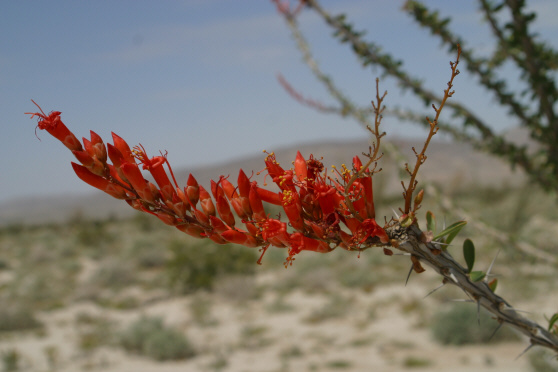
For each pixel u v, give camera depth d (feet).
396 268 76.38
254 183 4.57
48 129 4.45
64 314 63.41
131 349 48.34
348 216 4.38
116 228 170.60
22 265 105.70
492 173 224.12
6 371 43.14
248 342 48.83
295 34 16.89
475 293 4.82
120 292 74.08
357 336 47.96
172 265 73.36
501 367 36.04
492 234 14.35
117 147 4.67
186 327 55.21
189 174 4.68
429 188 14.49
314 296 65.05
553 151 12.64
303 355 44.09
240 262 75.00
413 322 50.14
